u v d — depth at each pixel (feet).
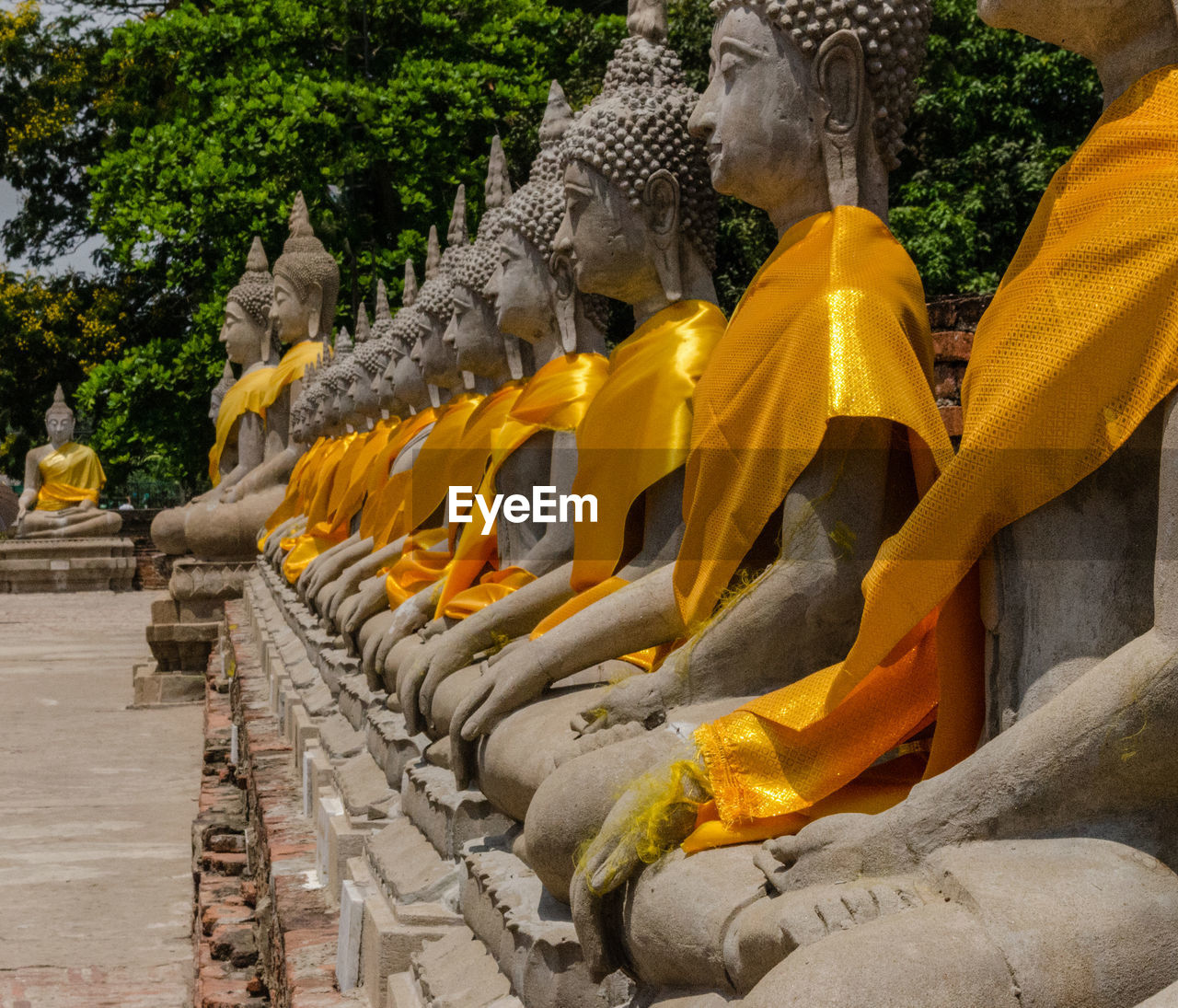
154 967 26.81
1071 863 8.72
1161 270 9.23
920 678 11.85
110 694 63.98
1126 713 8.68
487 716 16.61
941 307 20.44
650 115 18.08
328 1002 17.16
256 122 77.30
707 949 10.60
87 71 124.47
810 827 9.98
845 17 13.89
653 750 13.00
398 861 18.04
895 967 8.18
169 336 117.50
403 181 75.05
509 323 23.03
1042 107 53.47
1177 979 8.27
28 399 132.16
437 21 76.89
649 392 17.25
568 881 13.42
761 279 14.34
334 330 77.25
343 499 39.88
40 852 35.55
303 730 29.40
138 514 126.11
